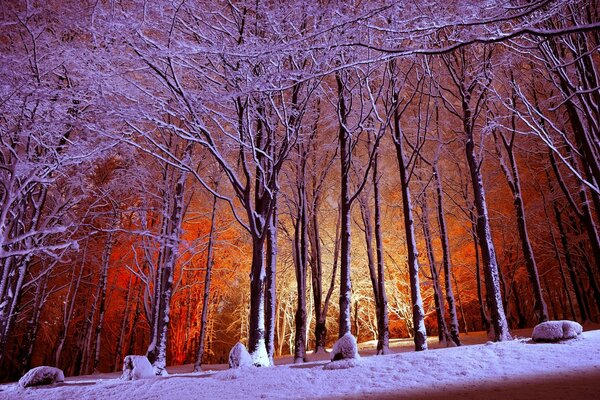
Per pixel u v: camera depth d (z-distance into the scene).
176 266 25.62
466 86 14.27
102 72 9.84
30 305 23.69
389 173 23.56
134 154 17.19
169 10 10.23
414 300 11.73
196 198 24.36
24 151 10.71
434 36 13.11
